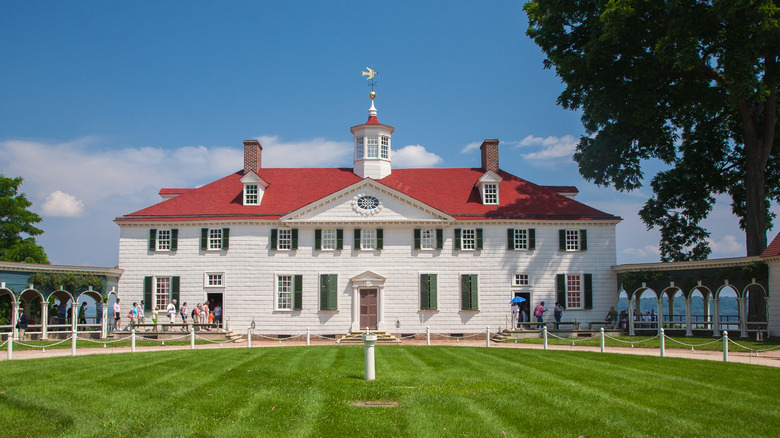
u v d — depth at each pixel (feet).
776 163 142.20
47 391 52.44
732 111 137.18
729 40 108.58
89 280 123.85
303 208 137.49
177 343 115.55
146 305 136.15
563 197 148.25
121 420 43.91
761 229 126.21
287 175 155.33
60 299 134.62
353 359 76.84
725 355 75.10
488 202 144.77
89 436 40.50
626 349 95.86
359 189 138.72
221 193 147.74
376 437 40.29
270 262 137.49
